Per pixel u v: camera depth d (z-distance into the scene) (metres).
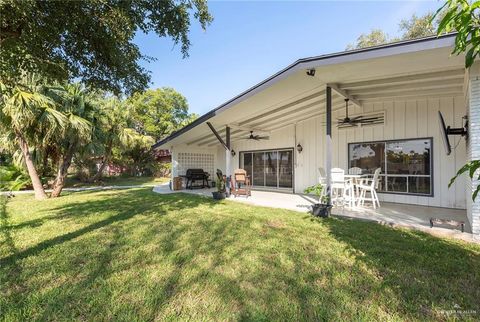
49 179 13.07
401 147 7.10
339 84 5.50
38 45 3.63
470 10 1.19
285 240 3.85
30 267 2.99
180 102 25.41
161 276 2.73
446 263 2.93
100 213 6.04
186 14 4.48
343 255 3.23
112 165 20.23
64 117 8.27
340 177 6.42
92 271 2.87
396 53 3.67
